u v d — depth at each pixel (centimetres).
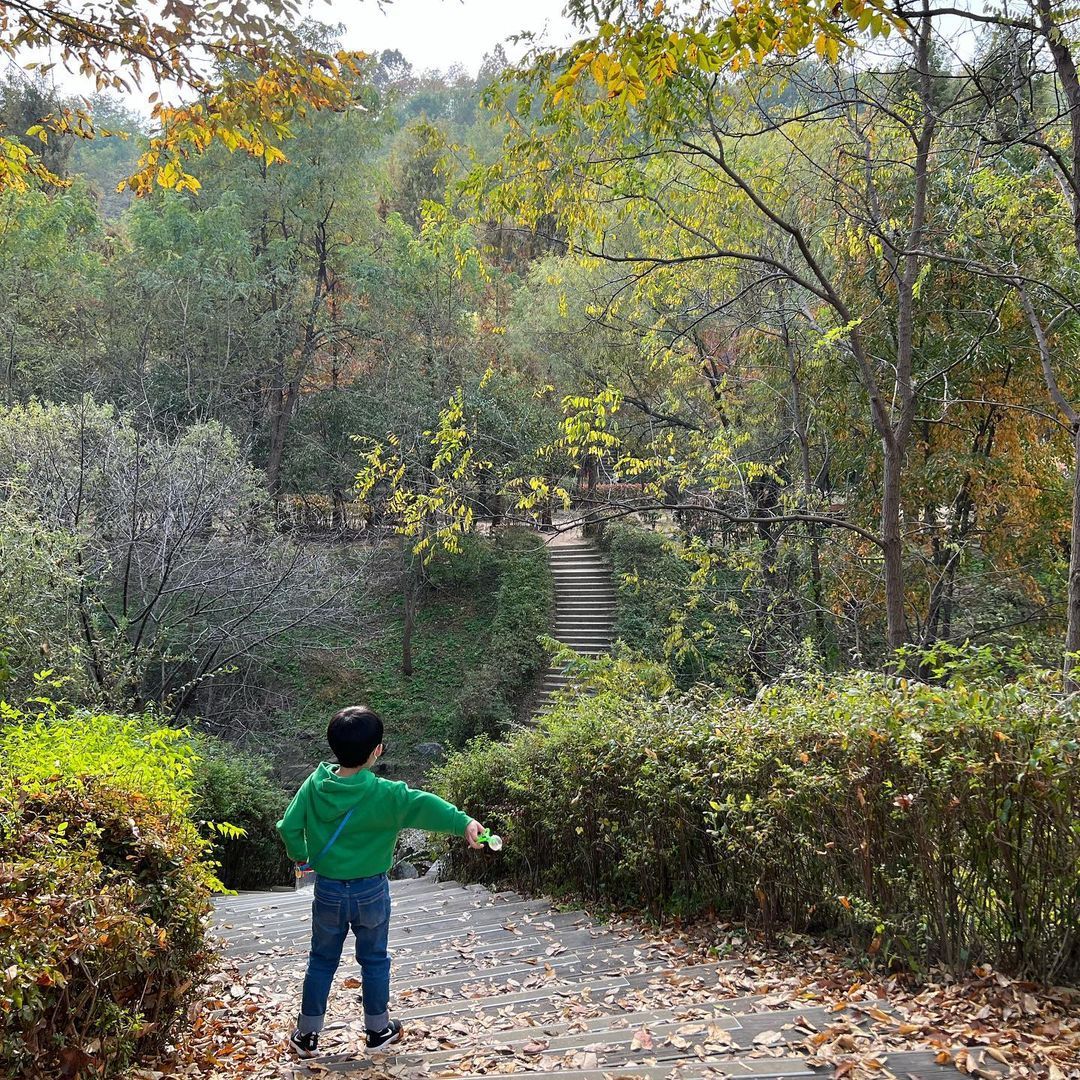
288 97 572
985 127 918
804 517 1013
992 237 1131
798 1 438
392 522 2433
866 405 1334
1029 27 677
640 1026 370
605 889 684
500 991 471
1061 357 1290
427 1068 340
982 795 367
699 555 1488
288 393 2828
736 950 502
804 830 466
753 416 1683
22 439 1422
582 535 2889
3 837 306
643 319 1777
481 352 2745
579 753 686
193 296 2597
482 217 1002
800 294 1412
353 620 2067
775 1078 292
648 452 1694
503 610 2536
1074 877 353
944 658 1131
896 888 414
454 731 2297
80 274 2947
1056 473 1354
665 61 462
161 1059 324
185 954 343
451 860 948
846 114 998
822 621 1461
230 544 1670
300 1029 362
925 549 1388
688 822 569
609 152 912
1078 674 407
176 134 589
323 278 2931
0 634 1094
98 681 1316
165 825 365
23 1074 231
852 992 384
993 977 370
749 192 883
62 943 245
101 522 1434
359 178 2878
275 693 2278
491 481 1603
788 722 485
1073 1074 279
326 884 359
